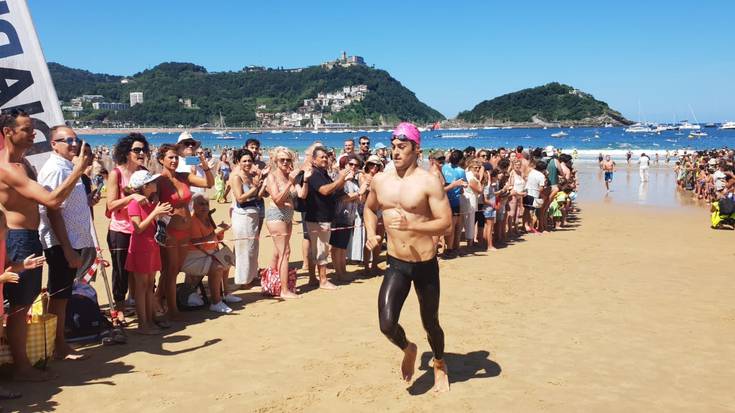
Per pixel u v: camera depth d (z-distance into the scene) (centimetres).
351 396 454
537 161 1323
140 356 545
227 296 744
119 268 654
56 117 625
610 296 762
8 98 602
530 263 983
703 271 915
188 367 516
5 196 449
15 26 608
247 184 763
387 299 434
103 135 19350
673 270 923
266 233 1332
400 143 433
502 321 654
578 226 1443
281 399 449
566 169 1702
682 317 668
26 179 446
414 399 448
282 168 746
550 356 543
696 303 727
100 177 1922
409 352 456
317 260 809
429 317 449
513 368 513
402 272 439
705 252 1079
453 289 803
